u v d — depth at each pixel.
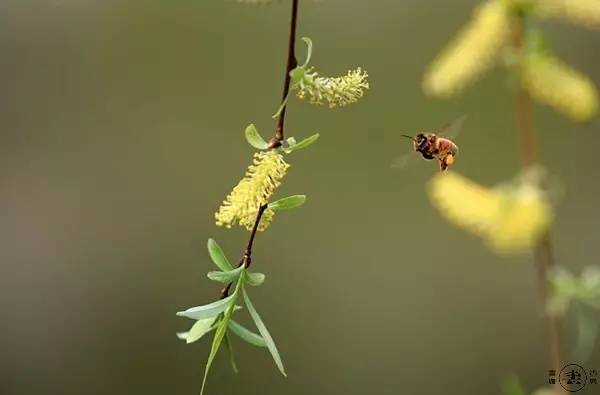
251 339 1.14
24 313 2.33
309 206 2.40
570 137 2.33
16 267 2.35
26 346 2.31
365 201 2.40
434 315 2.33
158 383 2.29
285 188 2.41
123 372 2.30
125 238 2.39
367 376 2.29
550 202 1.12
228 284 1.14
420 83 2.41
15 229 2.37
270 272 2.36
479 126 2.38
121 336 2.33
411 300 2.35
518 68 1.14
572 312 1.92
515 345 2.27
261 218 1.12
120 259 2.37
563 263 2.27
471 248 2.36
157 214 2.40
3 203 2.38
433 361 2.29
